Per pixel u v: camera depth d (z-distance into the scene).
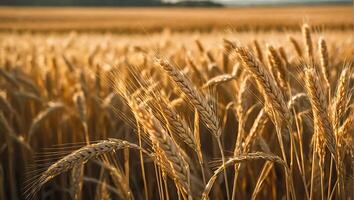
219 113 5.50
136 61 8.35
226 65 6.52
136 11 112.62
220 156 5.09
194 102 2.65
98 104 6.80
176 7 151.25
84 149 2.53
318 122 2.84
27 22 72.06
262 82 2.88
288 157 4.63
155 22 65.31
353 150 3.25
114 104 6.46
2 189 5.41
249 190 5.09
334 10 97.81
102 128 6.53
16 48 14.09
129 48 11.45
